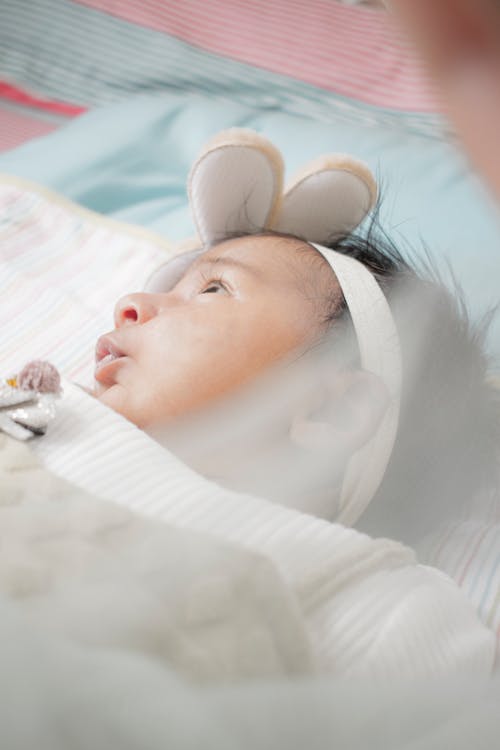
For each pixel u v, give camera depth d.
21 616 0.37
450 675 0.60
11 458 0.63
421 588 0.66
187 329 0.79
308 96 1.84
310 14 1.98
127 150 1.50
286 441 0.76
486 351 0.97
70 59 1.95
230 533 0.62
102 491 0.63
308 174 0.96
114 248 1.25
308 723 0.35
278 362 0.78
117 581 0.46
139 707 0.32
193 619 0.49
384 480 0.85
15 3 2.02
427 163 1.41
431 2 0.17
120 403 0.77
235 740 0.32
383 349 0.80
